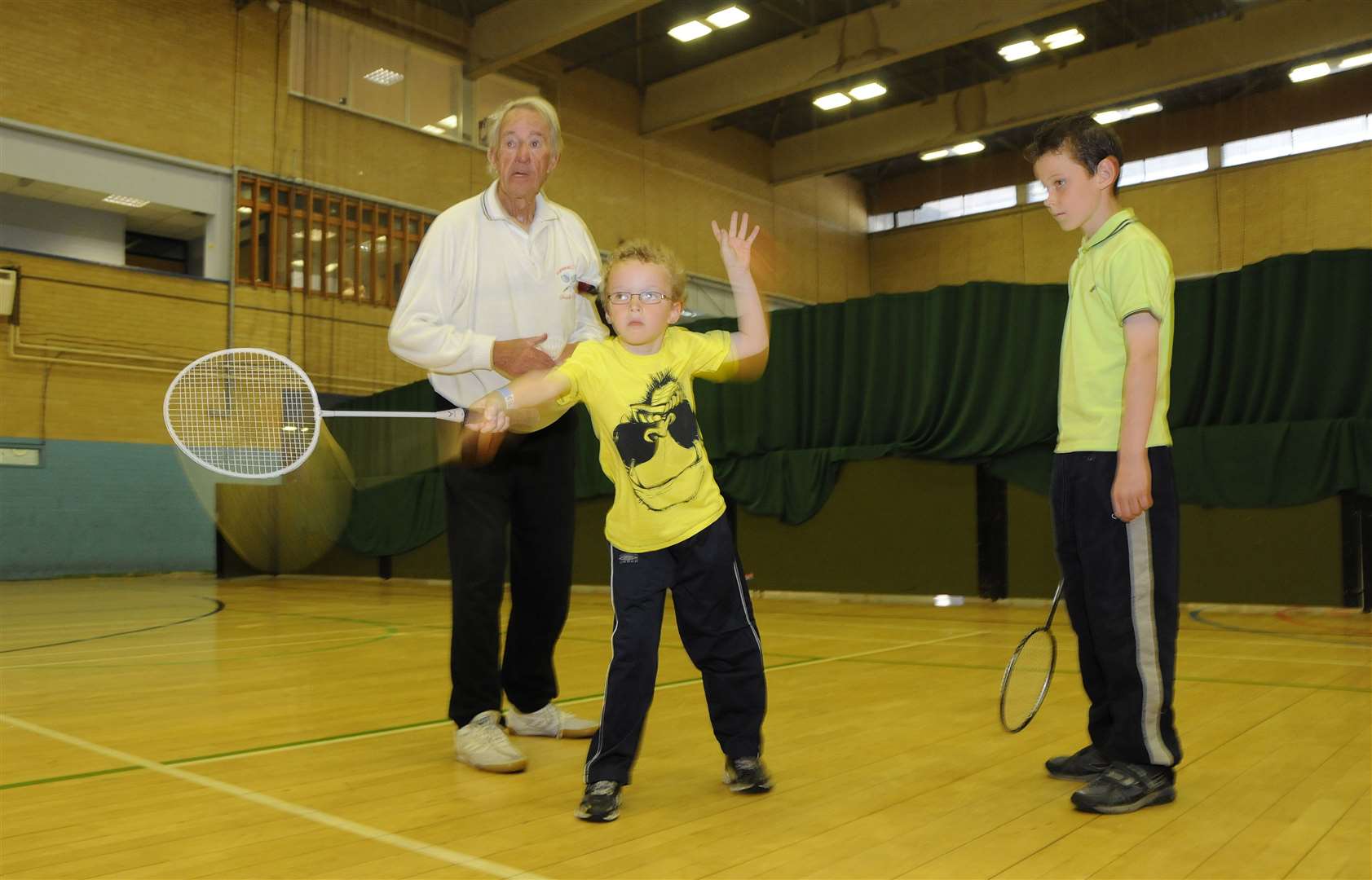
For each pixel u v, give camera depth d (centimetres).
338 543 1313
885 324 855
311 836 177
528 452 251
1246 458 702
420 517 1234
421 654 492
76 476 1178
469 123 1468
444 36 1426
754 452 922
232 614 771
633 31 1452
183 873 157
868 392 856
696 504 203
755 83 1509
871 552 857
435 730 283
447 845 172
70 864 162
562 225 267
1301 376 695
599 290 240
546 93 1527
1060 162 210
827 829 179
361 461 1259
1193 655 454
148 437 1226
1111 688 198
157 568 1240
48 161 1144
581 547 1056
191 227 1321
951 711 306
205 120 1256
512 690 270
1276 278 706
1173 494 201
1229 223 1605
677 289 207
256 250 1284
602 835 177
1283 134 1577
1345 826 178
